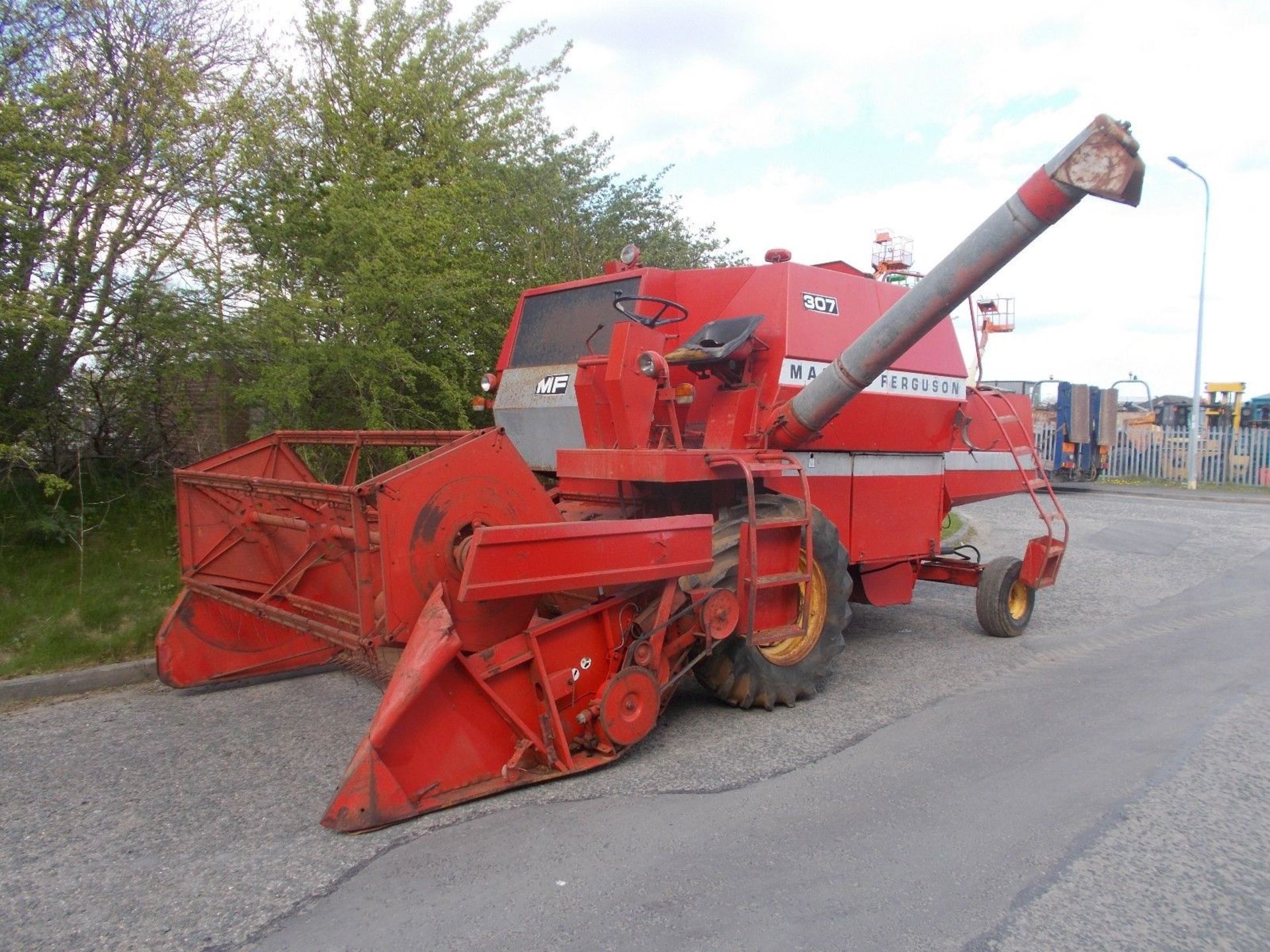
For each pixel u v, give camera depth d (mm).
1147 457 25594
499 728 4250
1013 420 8516
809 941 3010
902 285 7426
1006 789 4324
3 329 6246
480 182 9602
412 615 4254
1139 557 11922
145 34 7180
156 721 5289
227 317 7309
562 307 7043
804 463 6203
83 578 6707
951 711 5574
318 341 7684
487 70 10594
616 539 4418
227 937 3049
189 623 5777
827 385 5254
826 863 3553
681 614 4797
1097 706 5652
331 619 5211
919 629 8023
